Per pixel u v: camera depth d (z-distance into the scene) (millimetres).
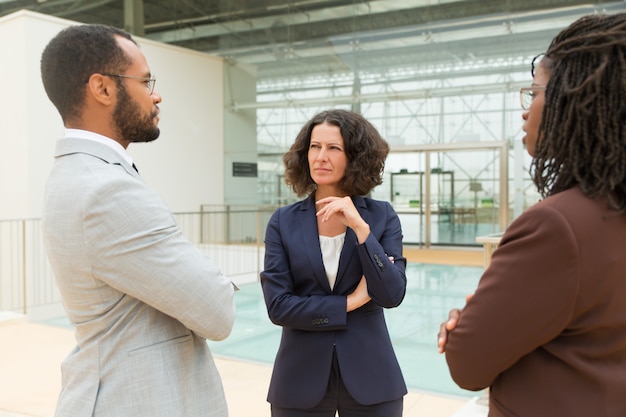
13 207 8438
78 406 1247
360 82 12234
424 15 11648
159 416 1235
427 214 11938
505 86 11016
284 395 1690
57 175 1289
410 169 12039
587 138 913
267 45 12875
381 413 1689
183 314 1251
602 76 899
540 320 897
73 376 1294
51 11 13227
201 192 11945
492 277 954
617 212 903
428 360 4406
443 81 11547
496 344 936
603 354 927
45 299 7469
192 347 1358
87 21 12977
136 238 1206
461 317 1006
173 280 1228
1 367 4379
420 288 7477
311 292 1733
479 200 11422
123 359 1249
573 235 873
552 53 975
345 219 1640
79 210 1212
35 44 8383
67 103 1326
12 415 3373
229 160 12664
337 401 1710
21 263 8305
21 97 8320
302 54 12672
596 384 912
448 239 11781
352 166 1768
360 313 1720
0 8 13695
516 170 10852
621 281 910
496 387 1019
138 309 1277
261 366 4336
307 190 1900
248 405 3523
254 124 12984
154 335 1284
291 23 12711
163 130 11141
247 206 12859
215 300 1284
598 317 911
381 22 12047
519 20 10867
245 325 5715
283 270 1753
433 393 3672
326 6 12469
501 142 11016
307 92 12633
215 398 1388
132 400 1232
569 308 886
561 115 957
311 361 1677
